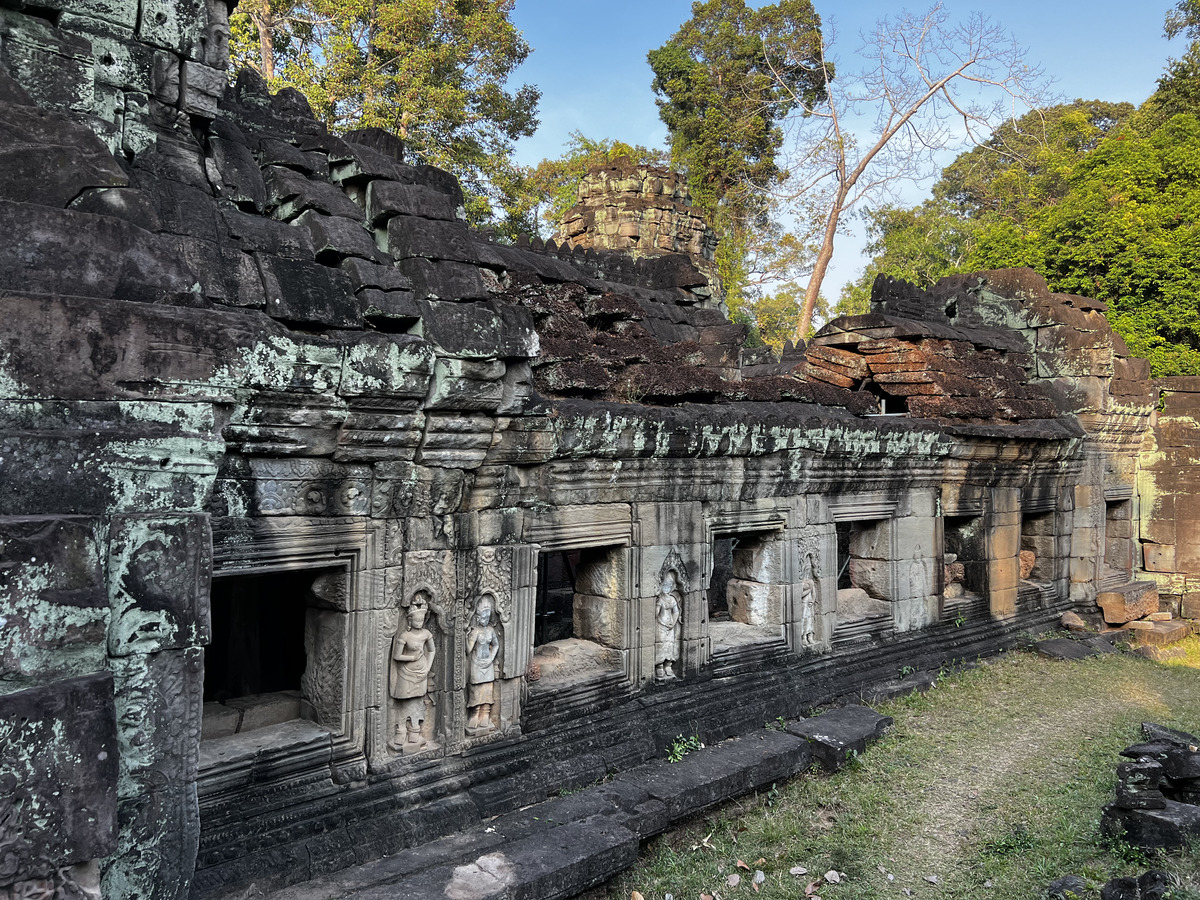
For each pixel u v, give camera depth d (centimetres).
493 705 659
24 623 278
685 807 662
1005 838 668
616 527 755
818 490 958
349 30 1977
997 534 1241
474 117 2084
